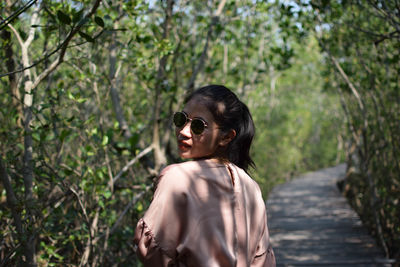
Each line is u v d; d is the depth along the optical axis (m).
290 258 5.71
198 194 1.21
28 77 2.78
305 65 12.75
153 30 4.19
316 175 17.48
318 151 23.62
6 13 2.82
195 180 1.22
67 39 2.05
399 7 3.49
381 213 5.72
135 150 3.86
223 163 1.33
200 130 1.30
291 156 17.64
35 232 2.71
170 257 1.18
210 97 1.33
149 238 1.18
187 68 5.21
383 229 5.87
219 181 1.24
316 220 8.18
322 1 4.25
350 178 10.70
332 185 13.60
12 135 2.98
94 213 3.30
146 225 1.19
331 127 19.52
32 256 2.70
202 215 1.18
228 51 6.37
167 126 4.24
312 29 5.02
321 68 9.98
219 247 1.16
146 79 4.27
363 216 7.74
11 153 2.92
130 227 4.18
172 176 1.23
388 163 5.37
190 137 1.32
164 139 4.25
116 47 4.00
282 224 7.95
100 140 3.34
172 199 1.20
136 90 5.21
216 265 1.14
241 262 1.21
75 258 3.69
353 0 4.40
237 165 1.41
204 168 1.27
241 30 6.13
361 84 5.32
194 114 1.33
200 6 5.37
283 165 16.27
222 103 1.33
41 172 2.91
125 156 4.16
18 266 3.01
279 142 15.27
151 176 4.03
